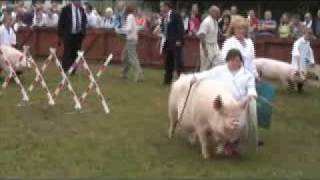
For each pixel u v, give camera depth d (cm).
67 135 1095
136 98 1500
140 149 1014
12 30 1728
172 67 1738
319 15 2545
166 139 1083
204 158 958
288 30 2405
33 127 1145
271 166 940
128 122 1218
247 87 965
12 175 852
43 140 1052
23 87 1476
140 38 2203
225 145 950
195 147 1031
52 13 2527
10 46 1669
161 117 1280
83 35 1820
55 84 1644
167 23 1727
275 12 4175
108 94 1534
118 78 1848
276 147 1073
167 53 1734
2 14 2181
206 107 923
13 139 1053
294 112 1423
